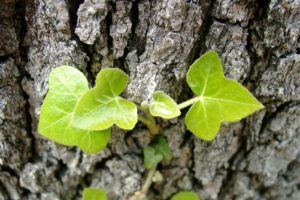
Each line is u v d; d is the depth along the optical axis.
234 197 0.31
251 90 0.27
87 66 0.25
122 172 0.28
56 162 0.28
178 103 0.26
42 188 0.29
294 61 0.25
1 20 0.24
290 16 0.24
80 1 0.24
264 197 0.31
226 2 0.24
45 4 0.23
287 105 0.27
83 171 0.28
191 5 0.23
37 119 0.27
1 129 0.26
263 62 0.25
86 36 0.24
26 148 0.27
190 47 0.24
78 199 0.30
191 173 0.29
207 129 0.24
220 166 0.29
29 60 0.25
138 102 0.25
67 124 0.23
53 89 0.23
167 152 0.28
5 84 0.25
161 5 0.23
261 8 0.24
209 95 0.24
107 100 0.24
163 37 0.24
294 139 0.28
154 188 0.30
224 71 0.25
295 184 0.30
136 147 0.28
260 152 0.29
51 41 0.24
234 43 0.25
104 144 0.24
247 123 0.28
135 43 0.25
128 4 0.24
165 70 0.24
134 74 0.25
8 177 0.28
